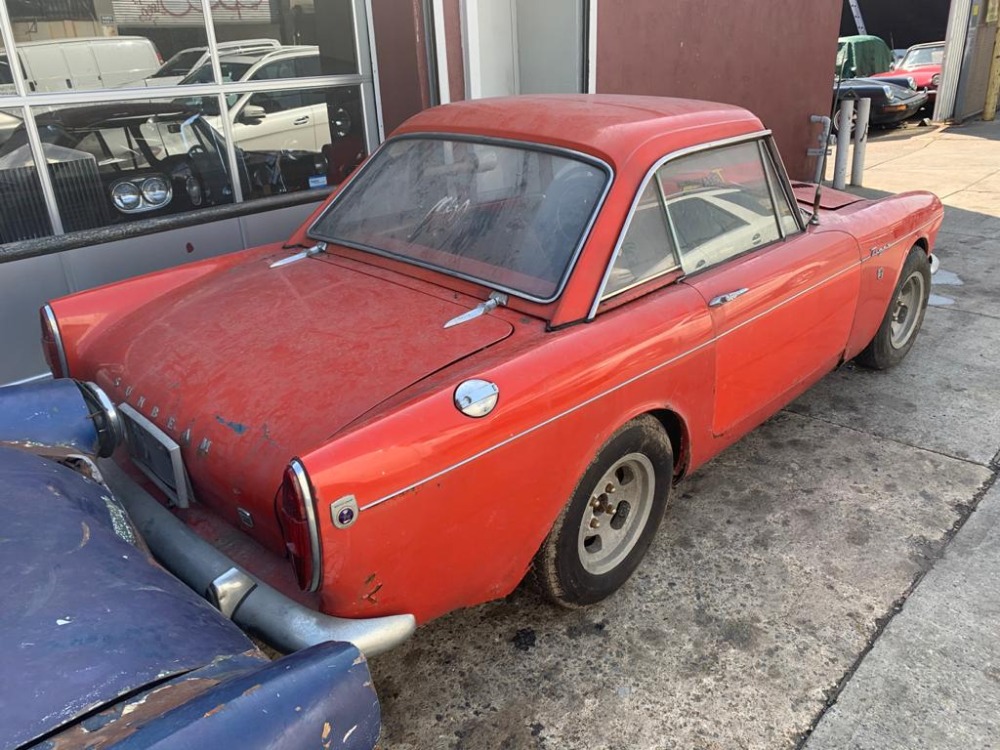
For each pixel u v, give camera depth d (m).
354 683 1.50
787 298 3.14
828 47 8.66
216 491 2.19
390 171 3.17
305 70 5.04
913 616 2.73
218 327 2.58
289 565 2.12
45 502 1.85
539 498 2.29
